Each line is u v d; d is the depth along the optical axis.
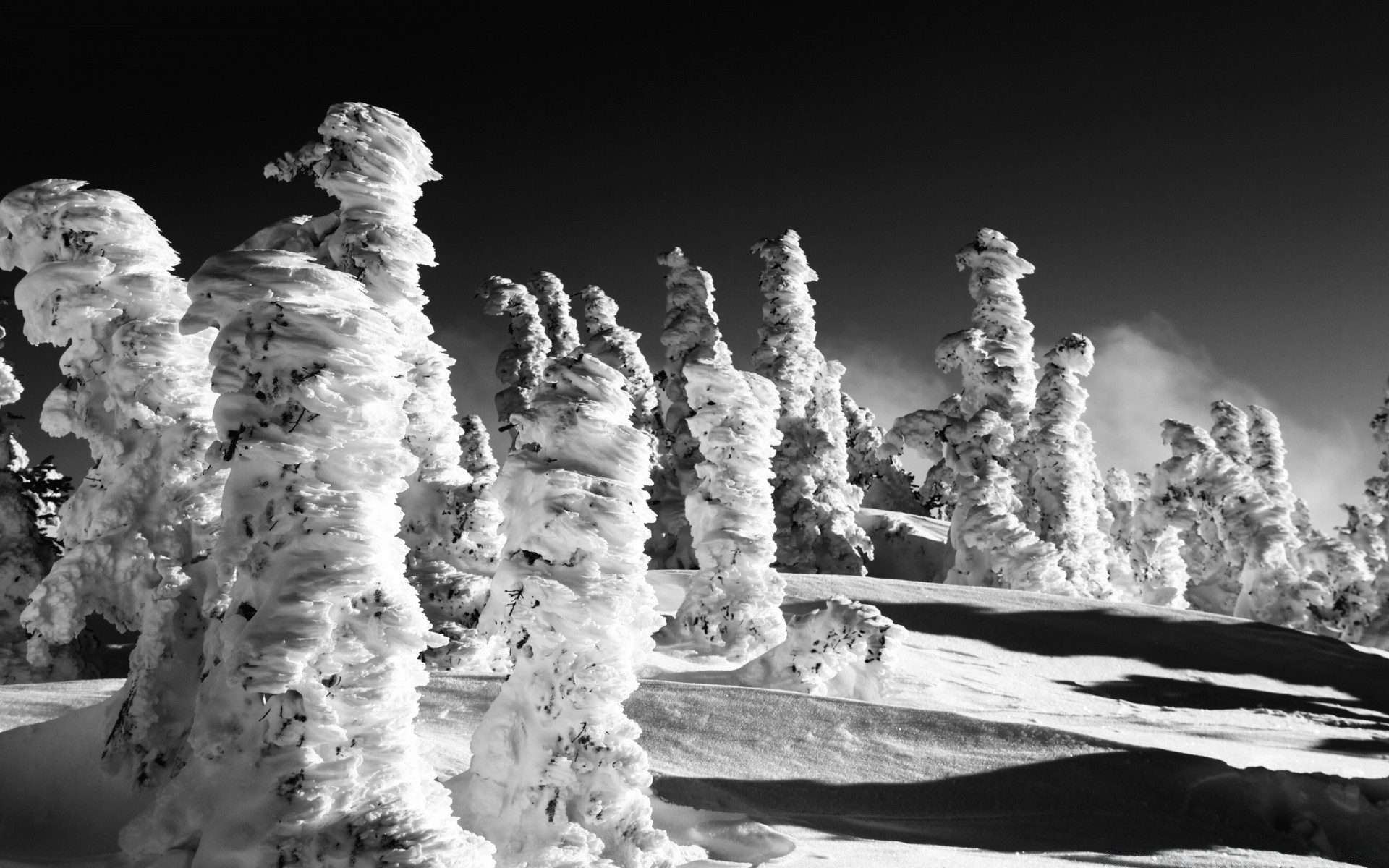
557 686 9.48
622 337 48.88
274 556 7.82
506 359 47.41
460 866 7.18
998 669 27.30
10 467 21.31
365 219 11.20
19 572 19.48
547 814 9.25
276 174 15.06
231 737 7.83
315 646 7.61
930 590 35.25
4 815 9.59
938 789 13.48
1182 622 34.12
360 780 7.62
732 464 24.34
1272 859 11.60
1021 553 40.31
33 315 12.53
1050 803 13.23
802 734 15.09
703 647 23.47
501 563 9.89
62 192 12.28
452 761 12.27
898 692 21.50
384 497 8.13
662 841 9.50
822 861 10.32
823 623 20.47
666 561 44.03
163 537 12.29
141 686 10.05
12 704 13.70
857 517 55.28
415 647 7.87
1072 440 46.84
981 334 49.19
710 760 14.09
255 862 7.32
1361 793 13.65
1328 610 45.41
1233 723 23.09
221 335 8.04
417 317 17.05
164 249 12.70
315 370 7.86
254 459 7.89
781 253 49.28
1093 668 28.77
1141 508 51.31
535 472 9.85
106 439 12.54
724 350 45.34
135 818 8.07
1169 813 13.25
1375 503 48.09
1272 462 61.34
